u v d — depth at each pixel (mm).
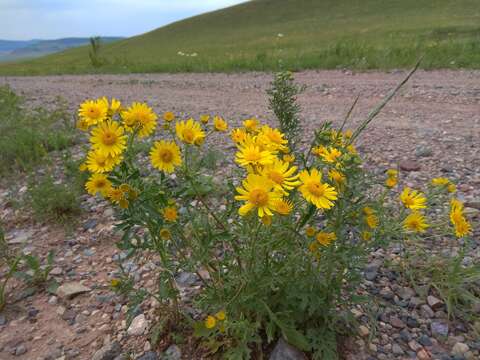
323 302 370
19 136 948
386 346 396
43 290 504
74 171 768
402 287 471
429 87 1372
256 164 317
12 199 707
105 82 2146
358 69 1834
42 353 414
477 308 436
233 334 378
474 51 1893
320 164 356
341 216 355
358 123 1073
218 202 644
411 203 394
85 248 583
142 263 535
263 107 1304
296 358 368
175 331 418
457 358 382
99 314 459
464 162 789
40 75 2922
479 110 1115
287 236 353
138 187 329
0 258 570
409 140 928
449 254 511
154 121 348
